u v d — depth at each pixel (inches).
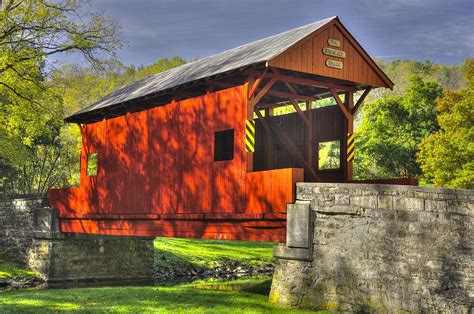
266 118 756.0
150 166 700.7
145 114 717.3
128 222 743.1
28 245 933.8
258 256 1225.4
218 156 720.3
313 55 567.8
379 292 462.9
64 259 883.4
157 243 1210.0
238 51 684.7
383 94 2802.7
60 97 1041.5
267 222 525.3
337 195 483.8
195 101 627.2
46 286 840.9
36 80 1022.4
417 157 1497.3
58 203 892.0
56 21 1002.1
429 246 452.4
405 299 454.3
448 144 1256.2
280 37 634.8
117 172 768.3
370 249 469.4
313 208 489.7
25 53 969.5
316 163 682.8
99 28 1048.8
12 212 983.0
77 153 1567.4
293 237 490.6
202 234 607.2
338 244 480.1
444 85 3595.0
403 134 1587.1
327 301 478.9
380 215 469.1
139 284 877.8
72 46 1023.6
